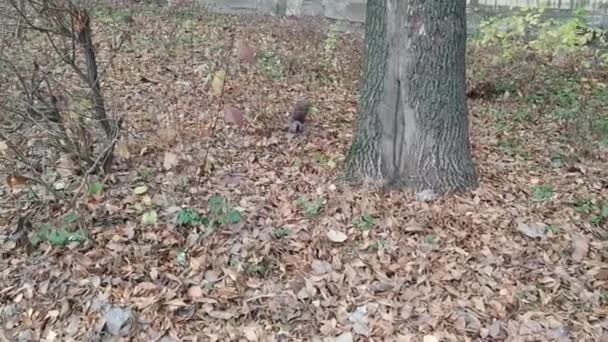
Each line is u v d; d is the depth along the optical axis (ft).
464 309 10.78
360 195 14.47
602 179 16.30
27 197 13.75
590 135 19.20
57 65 15.03
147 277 11.35
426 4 13.70
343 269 11.83
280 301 10.89
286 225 13.19
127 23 23.98
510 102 23.30
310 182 15.33
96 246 12.12
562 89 23.97
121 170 15.12
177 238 12.51
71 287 11.10
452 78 14.29
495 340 10.09
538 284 11.53
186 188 14.60
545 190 15.31
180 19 30.55
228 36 29.37
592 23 31.76
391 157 14.65
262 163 16.44
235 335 10.18
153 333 10.15
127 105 19.38
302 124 18.97
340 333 10.27
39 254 11.94
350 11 36.06
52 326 10.39
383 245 12.59
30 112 13.46
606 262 12.27
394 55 14.12
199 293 10.95
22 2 12.47
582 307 10.91
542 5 27.99
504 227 13.41
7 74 13.01
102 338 10.05
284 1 36.01
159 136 15.89
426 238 12.87
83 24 13.00
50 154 14.71
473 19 33.73
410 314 10.67
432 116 14.28
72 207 12.67
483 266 12.00
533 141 19.31
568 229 13.44
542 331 10.27
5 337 10.21
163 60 25.08
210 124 18.52
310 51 26.66
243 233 12.76
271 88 23.25
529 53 26.91
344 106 22.06
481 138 19.44
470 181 14.93
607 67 26.40
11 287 11.16
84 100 13.70
